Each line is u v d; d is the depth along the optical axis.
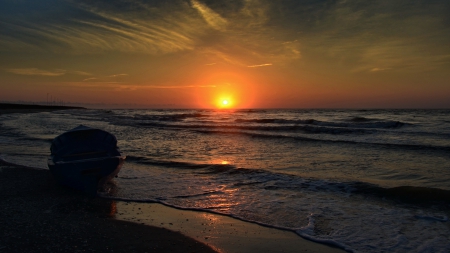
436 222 6.13
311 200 7.63
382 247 5.12
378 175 10.07
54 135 21.58
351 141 18.00
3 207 6.88
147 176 10.09
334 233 5.71
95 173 8.33
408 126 26.92
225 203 7.45
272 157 13.58
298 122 34.19
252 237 5.55
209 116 55.16
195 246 5.13
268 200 7.66
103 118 48.22
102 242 5.16
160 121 39.62
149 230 5.77
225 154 14.41
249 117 51.31
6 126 29.58
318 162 12.37
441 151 14.27
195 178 9.82
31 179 9.28
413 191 7.80
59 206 7.05
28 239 5.18
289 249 5.10
